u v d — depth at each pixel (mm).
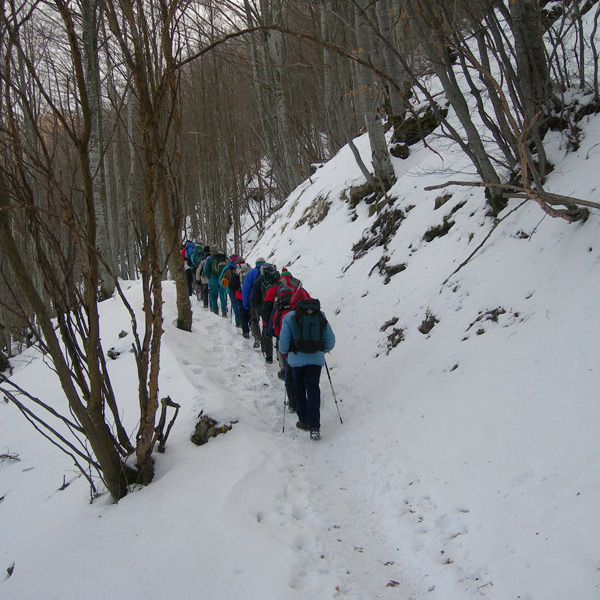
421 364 5422
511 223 5875
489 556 2914
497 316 5012
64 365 3484
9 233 3209
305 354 5195
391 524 3555
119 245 22375
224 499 3633
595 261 4414
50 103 3074
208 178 20797
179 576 2893
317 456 4789
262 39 16047
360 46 9422
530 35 5621
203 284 11773
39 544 3514
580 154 5543
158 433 4098
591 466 2988
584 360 3717
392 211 9008
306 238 12125
